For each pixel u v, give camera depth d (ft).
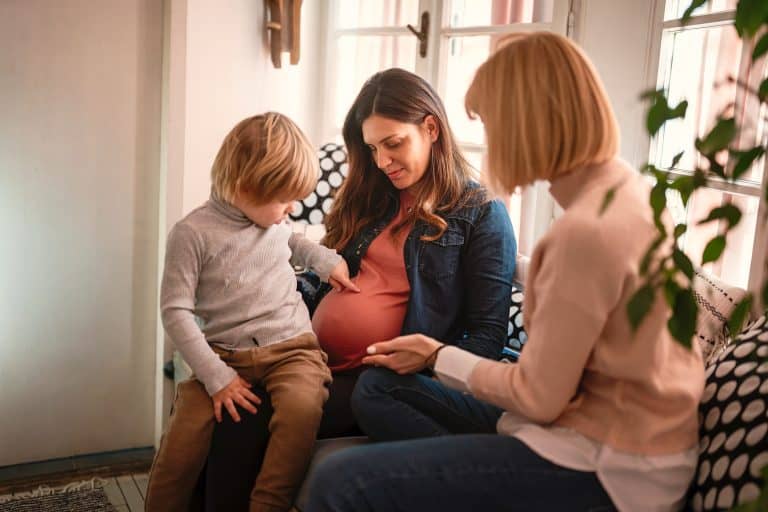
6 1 8.13
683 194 2.81
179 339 5.96
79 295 8.97
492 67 4.57
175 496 5.90
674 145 6.81
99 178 8.84
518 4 7.91
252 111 9.68
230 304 6.23
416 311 6.24
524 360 4.41
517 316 6.78
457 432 5.33
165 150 8.89
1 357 8.72
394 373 5.40
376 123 6.17
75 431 9.23
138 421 9.54
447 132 6.43
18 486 8.52
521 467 4.26
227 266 6.22
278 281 6.43
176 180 8.93
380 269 6.57
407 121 6.15
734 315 2.86
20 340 8.78
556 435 4.34
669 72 6.80
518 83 4.43
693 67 6.62
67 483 8.67
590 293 4.07
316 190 8.69
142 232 9.16
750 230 6.23
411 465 4.34
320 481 4.42
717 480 4.28
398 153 6.20
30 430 9.00
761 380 4.40
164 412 9.27
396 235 6.54
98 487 8.61
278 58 9.67
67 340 9.00
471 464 4.30
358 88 10.06
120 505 8.27
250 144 6.05
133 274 9.20
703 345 5.30
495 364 4.69
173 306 6.01
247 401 5.96
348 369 6.48
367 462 4.38
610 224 4.09
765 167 5.65
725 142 2.55
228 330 6.24
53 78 8.45
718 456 4.34
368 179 6.84
